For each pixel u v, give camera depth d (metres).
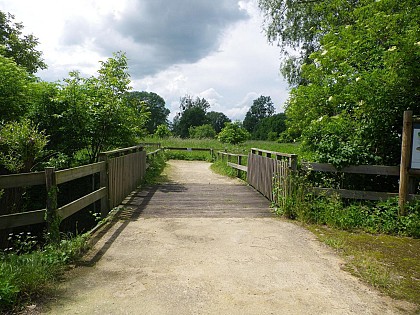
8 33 18.20
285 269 3.81
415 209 5.65
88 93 9.65
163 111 97.25
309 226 5.65
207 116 110.75
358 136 6.76
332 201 6.00
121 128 9.63
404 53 5.82
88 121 9.18
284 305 2.99
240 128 29.36
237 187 10.16
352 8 9.19
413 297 3.18
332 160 6.34
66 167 8.93
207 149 24.23
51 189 4.28
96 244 4.60
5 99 8.23
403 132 5.74
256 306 2.96
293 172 6.34
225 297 3.12
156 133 35.50
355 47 7.05
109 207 6.39
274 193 7.11
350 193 6.23
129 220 5.95
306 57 15.94
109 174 6.40
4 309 2.82
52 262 3.69
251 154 10.31
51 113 9.08
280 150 18.98
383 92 6.22
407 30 6.07
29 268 3.37
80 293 3.16
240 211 6.77
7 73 8.25
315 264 3.97
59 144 9.17
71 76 9.21
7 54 17.22
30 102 8.92
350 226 5.57
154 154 16.14
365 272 3.75
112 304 2.96
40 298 3.04
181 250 4.41
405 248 4.65
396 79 6.05
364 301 3.08
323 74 7.95
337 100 7.08
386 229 5.41
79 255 4.13
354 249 4.54
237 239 4.91
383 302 3.07
